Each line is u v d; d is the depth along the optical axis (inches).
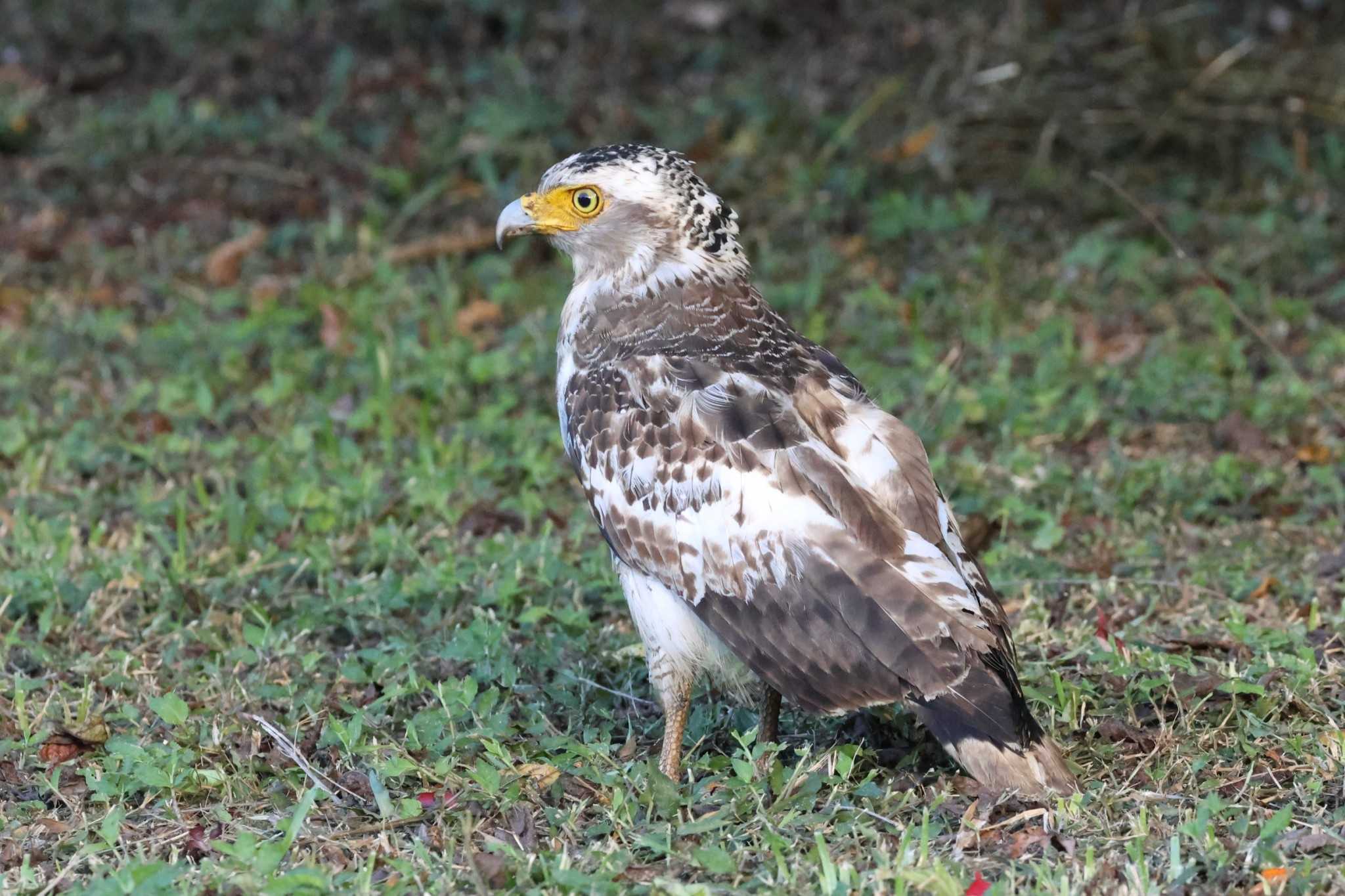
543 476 496.7
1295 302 613.9
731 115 756.6
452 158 719.1
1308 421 534.3
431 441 515.5
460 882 296.7
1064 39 775.1
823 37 813.2
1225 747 342.6
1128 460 505.4
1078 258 647.1
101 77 786.2
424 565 435.5
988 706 304.0
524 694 377.7
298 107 771.4
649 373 338.6
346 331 595.8
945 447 520.1
